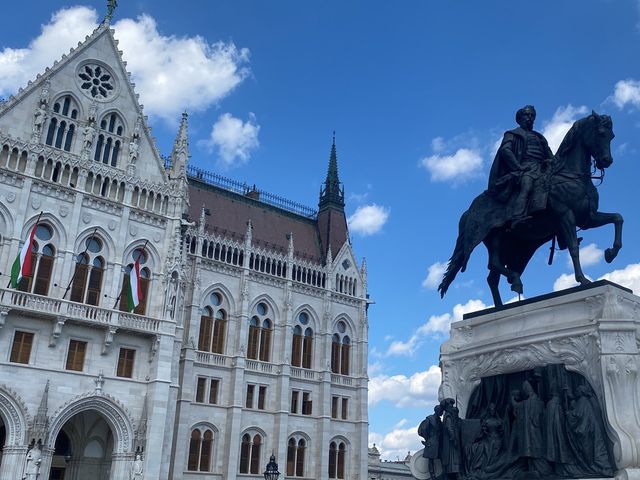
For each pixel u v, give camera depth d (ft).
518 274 38.01
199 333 219.20
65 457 168.04
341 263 266.57
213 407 214.90
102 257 171.83
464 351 36.01
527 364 32.63
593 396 29.32
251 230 246.47
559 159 35.99
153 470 160.45
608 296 30.35
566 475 28.58
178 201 187.32
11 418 146.41
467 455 32.68
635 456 26.76
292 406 235.40
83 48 183.62
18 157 164.14
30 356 154.51
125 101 188.03
